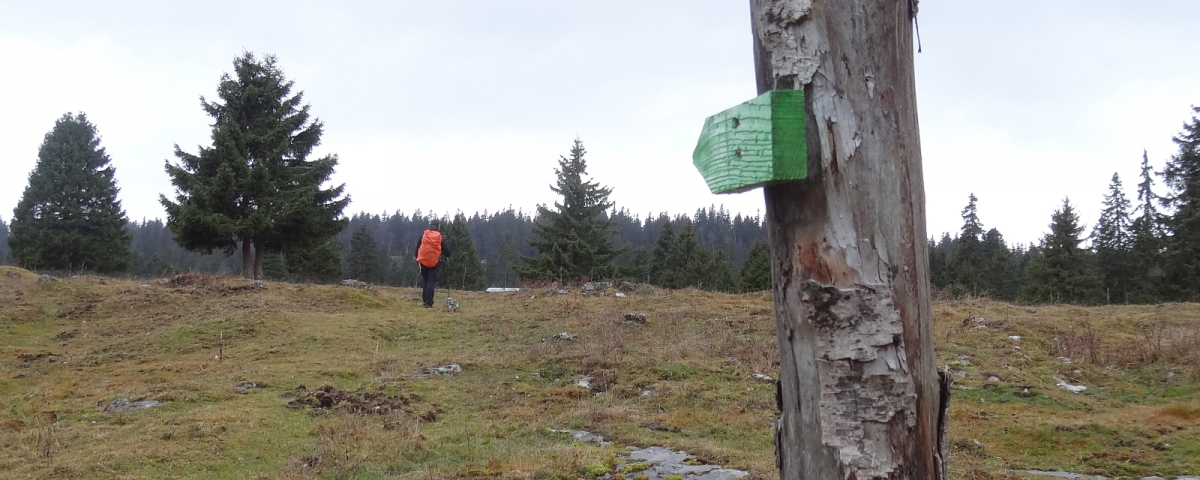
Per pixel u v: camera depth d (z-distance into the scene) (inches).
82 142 1268.5
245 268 818.2
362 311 522.6
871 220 76.9
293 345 395.9
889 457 74.9
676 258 1418.6
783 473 83.7
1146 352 375.2
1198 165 1020.5
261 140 826.2
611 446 235.9
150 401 280.7
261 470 210.2
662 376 334.0
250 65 858.8
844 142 77.0
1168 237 1029.2
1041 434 259.4
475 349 396.2
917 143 82.0
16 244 1231.5
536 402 298.7
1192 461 231.1
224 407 272.8
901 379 75.9
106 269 1251.8
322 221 861.8
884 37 79.4
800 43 78.4
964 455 239.5
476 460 219.8
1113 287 1202.0
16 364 375.9
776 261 82.6
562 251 1186.6
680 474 201.6
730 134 80.6
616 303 516.7
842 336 76.1
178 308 507.2
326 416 268.5
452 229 1472.7
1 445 229.5
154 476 201.2
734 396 305.1
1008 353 384.8
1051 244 1211.9
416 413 277.0
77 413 270.2
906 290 77.7
